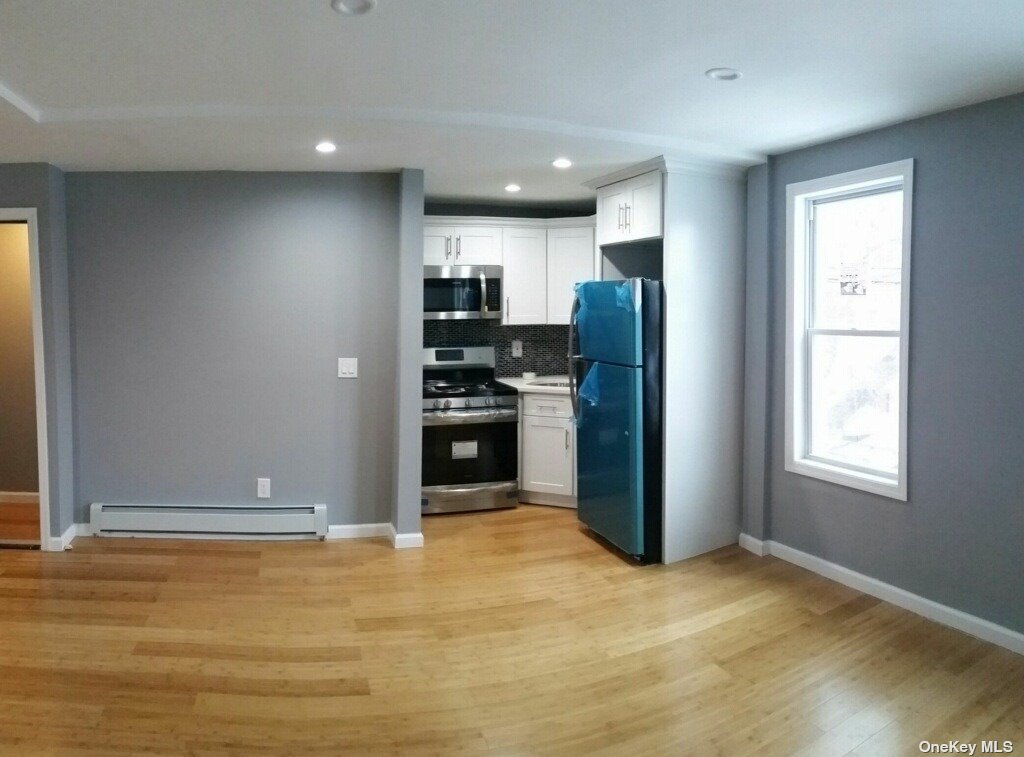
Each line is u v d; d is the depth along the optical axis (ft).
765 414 13.29
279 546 13.74
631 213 13.58
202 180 13.69
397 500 13.66
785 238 12.83
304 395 14.06
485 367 17.89
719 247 13.30
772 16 7.07
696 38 7.61
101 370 13.78
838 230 12.30
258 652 9.45
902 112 10.18
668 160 12.37
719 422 13.58
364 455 14.25
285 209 13.82
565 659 9.36
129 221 13.64
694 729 7.79
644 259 15.30
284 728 7.73
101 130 10.62
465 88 9.26
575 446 16.22
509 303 17.43
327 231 13.91
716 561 13.11
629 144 11.56
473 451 16.20
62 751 7.27
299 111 10.00
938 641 9.83
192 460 13.98
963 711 8.14
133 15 7.04
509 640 9.90
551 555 13.42
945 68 8.43
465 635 10.04
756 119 10.62
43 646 9.53
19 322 16.58
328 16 7.08
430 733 7.68
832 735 7.68
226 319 13.87
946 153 10.09
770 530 13.51
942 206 10.16
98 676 8.76
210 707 8.12
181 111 9.97
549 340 18.81
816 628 10.27
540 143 11.47
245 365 13.93
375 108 10.09
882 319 11.60
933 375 10.35
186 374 13.88
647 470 12.83
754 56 8.13
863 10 6.89
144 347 13.80
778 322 13.09
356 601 11.18
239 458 14.02
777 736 7.66
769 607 11.02
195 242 13.75
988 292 9.62
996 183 9.48
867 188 11.60
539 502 16.85
